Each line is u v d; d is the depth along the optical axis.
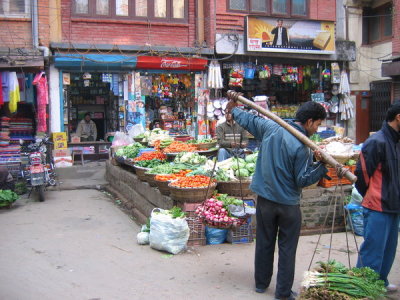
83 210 8.22
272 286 4.45
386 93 14.89
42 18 11.34
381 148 3.94
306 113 3.94
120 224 7.12
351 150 7.05
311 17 14.14
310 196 6.40
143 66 12.29
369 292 3.45
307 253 5.42
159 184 6.46
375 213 4.02
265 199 4.05
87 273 4.88
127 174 8.83
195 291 4.34
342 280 3.50
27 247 5.87
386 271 4.23
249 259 5.23
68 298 4.22
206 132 13.16
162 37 12.84
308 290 3.53
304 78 14.80
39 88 10.67
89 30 12.12
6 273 4.90
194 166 7.23
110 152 11.04
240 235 5.85
